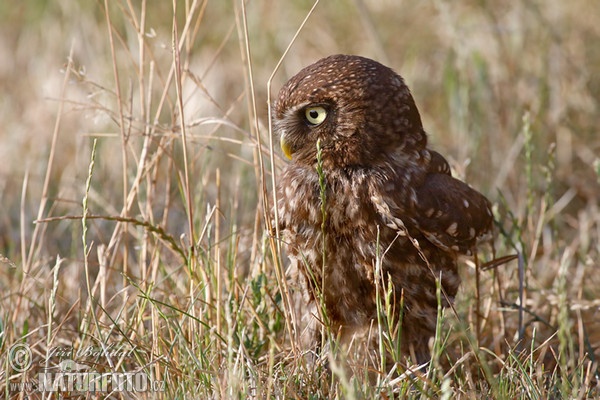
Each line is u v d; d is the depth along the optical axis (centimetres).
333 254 1002
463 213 1009
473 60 1756
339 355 991
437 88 1856
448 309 1100
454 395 930
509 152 1577
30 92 1881
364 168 987
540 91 1683
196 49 1911
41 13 2039
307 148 993
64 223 1417
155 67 1237
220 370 945
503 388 902
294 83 997
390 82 992
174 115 1177
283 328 1094
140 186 1305
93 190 1356
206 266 1087
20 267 1214
